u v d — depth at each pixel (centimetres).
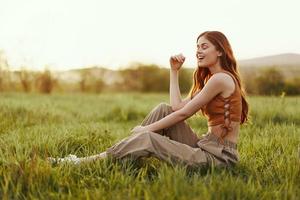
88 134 566
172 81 468
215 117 409
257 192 349
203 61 418
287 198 336
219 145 407
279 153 464
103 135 574
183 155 397
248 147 513
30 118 786
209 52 414
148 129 411
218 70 416
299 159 416
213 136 411
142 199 325
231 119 404
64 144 510
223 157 404
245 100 423
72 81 2481
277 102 889
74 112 1048
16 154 432
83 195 338
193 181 356
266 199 338
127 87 2794
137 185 345
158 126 409
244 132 654
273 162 438
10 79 2320
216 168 399
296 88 2155
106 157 411
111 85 2630
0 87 2305
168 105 437
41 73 2358
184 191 322
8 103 943
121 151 407
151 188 341
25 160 394
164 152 394
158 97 1756
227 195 331
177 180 334
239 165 416
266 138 547
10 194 348
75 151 509
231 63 417
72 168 399
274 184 373
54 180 367
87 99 1611
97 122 841
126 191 340
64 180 374
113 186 363
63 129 617
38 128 656
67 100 1520
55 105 1113
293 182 369
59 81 2417
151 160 430
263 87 2034
